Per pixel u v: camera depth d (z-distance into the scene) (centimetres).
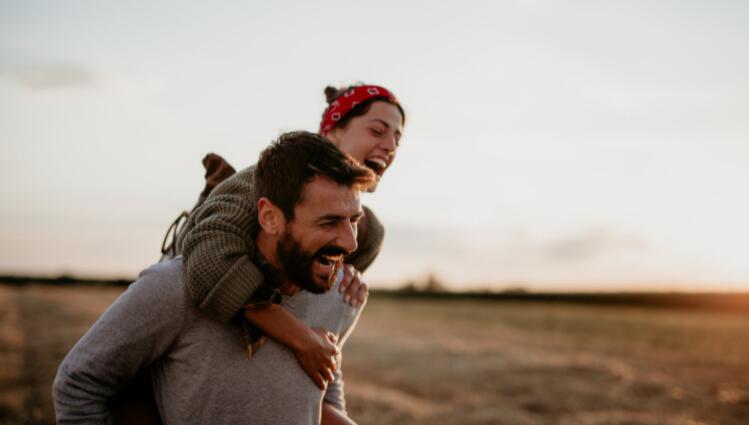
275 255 170
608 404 970
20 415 678
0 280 9288
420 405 898
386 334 2161
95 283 9262
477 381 1145
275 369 169
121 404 176
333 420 196
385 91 248
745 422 901
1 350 1241
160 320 161
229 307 159
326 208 157
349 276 202
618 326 3119
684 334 2661
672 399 1034
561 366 1316
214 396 164
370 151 241
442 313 4078
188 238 168
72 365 162
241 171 188
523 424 812
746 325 3369
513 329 2781
